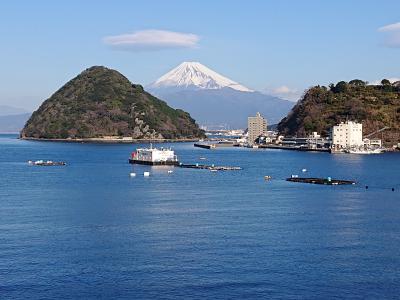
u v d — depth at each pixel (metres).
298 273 84.81
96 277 82.38
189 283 80.19
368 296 76.81
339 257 93.00
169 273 84.19
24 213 130.12
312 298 75.69
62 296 75.69
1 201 150.50
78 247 97.44
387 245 100.94
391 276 84.19
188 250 95.94
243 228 113.50
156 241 101.88
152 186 190.25
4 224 116.44
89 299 74.81
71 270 85.19
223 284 80.00
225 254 93.69
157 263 88.62
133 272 84.44
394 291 78.56
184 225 116.25
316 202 150.50
